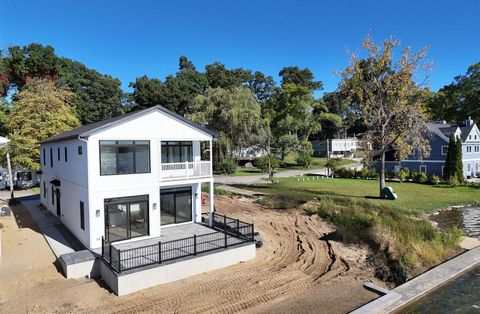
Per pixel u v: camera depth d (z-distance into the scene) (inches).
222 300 426.3
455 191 1321.4
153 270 463.5
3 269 518.0
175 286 465.4
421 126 1164.5
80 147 613.9
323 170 2295.8
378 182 1633.9
